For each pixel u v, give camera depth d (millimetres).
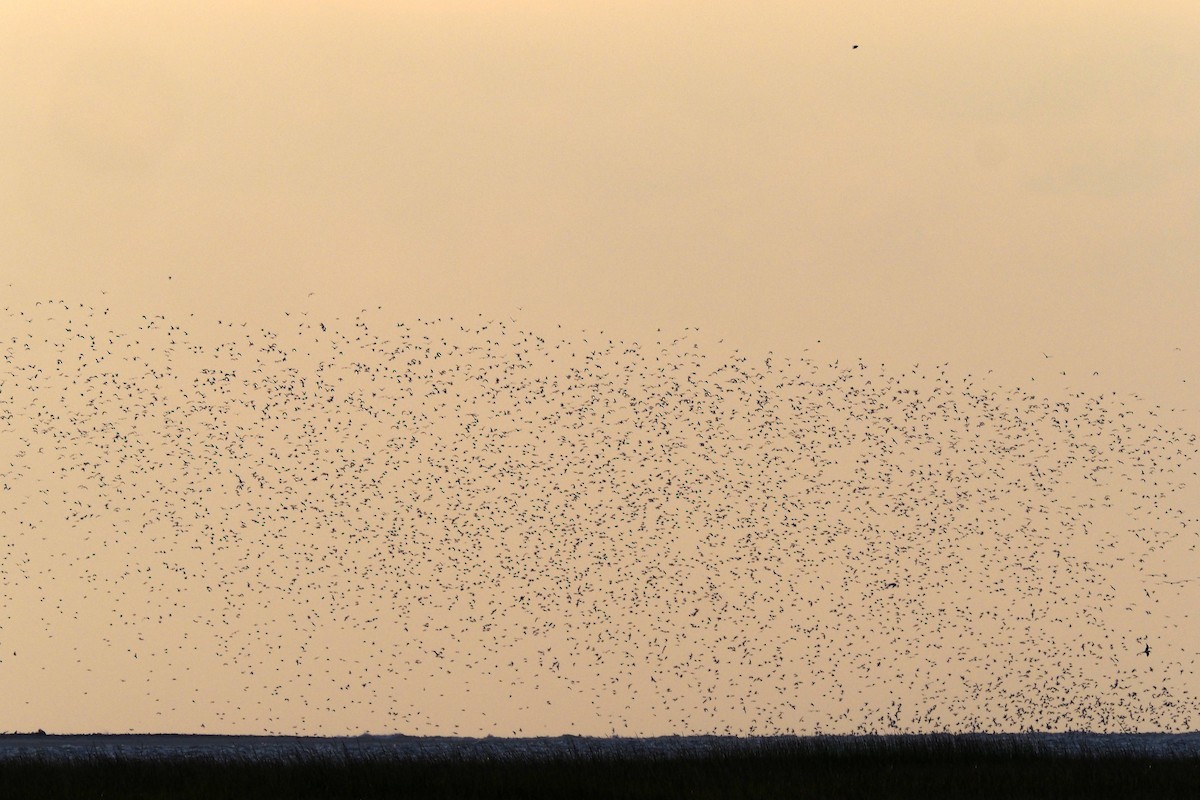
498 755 50688
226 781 43750
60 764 47844
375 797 41562
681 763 47500
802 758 49000
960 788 43188
